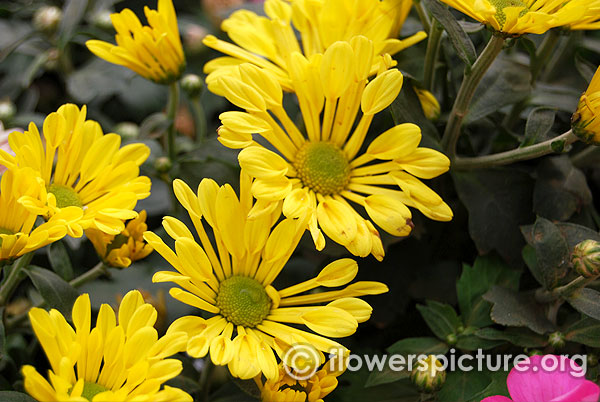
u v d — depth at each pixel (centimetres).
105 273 43
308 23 44
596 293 40
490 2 39
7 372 44
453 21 41
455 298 45
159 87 55
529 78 44
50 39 55
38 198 39
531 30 38
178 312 44
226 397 42
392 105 41
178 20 56
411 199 40
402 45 43
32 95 54
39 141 40
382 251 39
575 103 45
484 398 40
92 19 55
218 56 56
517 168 44
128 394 37
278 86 40
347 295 40
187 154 44
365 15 43
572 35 47
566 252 41
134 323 37
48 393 35
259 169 39
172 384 41
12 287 42
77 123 41
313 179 41
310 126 42
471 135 48
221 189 39
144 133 47
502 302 42
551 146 41
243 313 39
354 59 40
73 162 41
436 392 40
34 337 46
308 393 39
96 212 40
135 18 43
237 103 40
